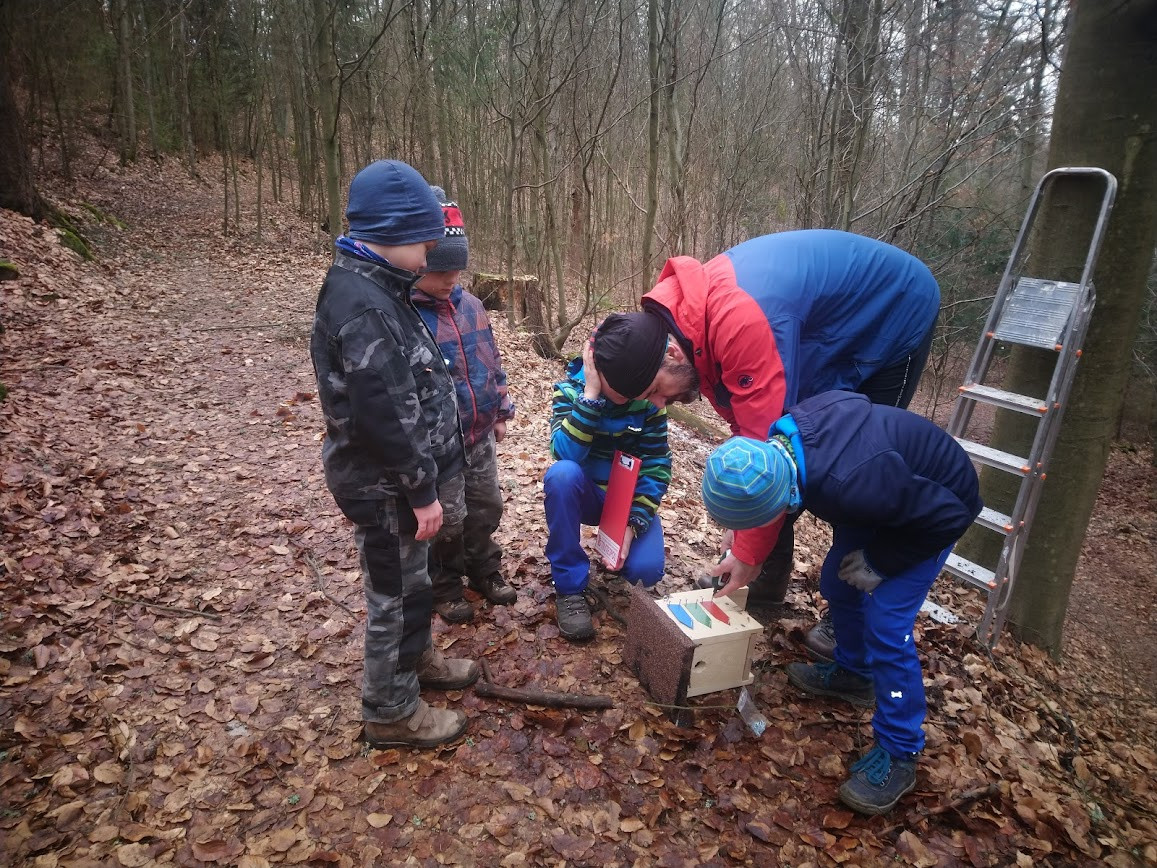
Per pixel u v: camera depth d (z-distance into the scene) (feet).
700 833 7.03
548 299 35.60
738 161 37.81
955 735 8.84
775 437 7.34
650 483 9.89
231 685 8.57
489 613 10.11
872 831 7.23
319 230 51.62
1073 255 11.62
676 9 26.05
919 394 44.96
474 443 9.40
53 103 52.11
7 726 7.54
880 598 7.42
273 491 14.23
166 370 21.38
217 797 7.00
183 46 63.31
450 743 7.78
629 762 7.74
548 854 6.66
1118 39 10.85
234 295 33.76
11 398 16.60
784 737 8.36
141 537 11.88
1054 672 12.64
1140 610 25.59
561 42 33.30
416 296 8.63
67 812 6.63
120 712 7.95
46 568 10.35
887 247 9.37
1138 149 11.01
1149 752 11.28
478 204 53.06
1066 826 7.49
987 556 14.25
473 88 42.27
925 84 24.93
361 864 6.43
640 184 50.83
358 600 10.55
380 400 6.25
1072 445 12.34
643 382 8.31
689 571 12.16
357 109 53.01
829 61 25.04
